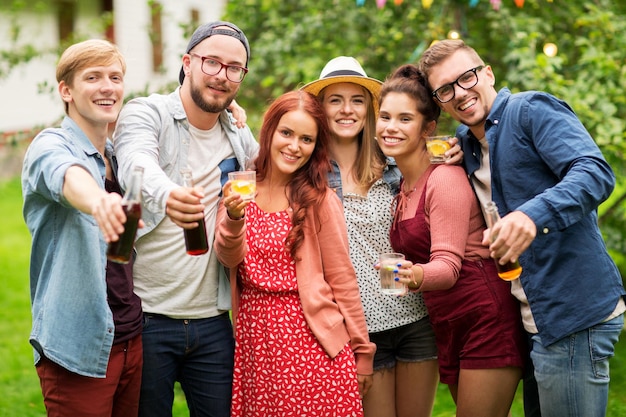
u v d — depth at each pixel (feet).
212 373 9.78
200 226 7.91
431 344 10.27
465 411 9.39
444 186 9.25
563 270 8.47
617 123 14.74
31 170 8.09
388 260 8.79
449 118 16.34
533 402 9.96
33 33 40.65
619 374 15.42
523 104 8.68
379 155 10.51
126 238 7.07
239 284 9.64
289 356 9.14
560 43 17.98
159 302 9.48
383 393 10.30
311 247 9.44
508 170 8.73
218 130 10.00
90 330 8.33
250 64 19.10
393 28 17.93
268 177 9.78
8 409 14.55
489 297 9.20
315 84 10.25
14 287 24.03
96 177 8.73
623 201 17.65
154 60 44.34
